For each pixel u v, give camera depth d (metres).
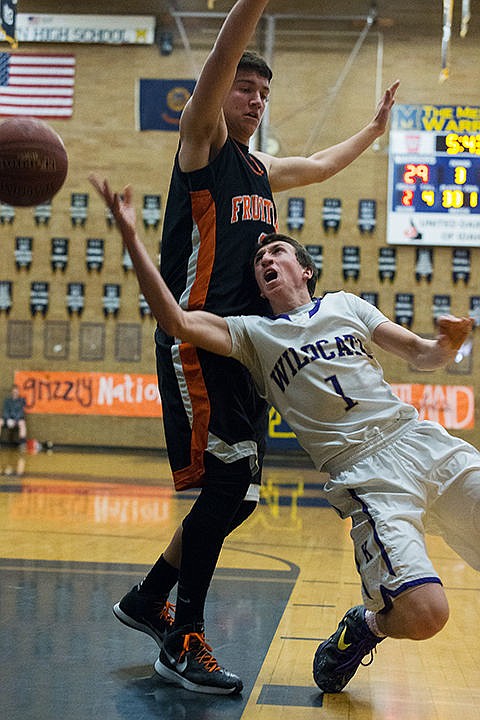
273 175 5.12
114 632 5.23
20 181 4.16
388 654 5.04
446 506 4.05
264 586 6.86
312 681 4.39
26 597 6.11
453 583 7.34
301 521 11.42
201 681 4.11
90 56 25.67
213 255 4.45
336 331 4.27
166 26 25.62
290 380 4.22
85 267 25.95
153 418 25.67
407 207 24.77
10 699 3.91
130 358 25.83
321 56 25.17
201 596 4.31
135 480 16.88
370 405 4.17
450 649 5.18
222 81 4.08
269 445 24.84
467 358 24.94
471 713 3.95
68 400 25.84
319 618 5.76
